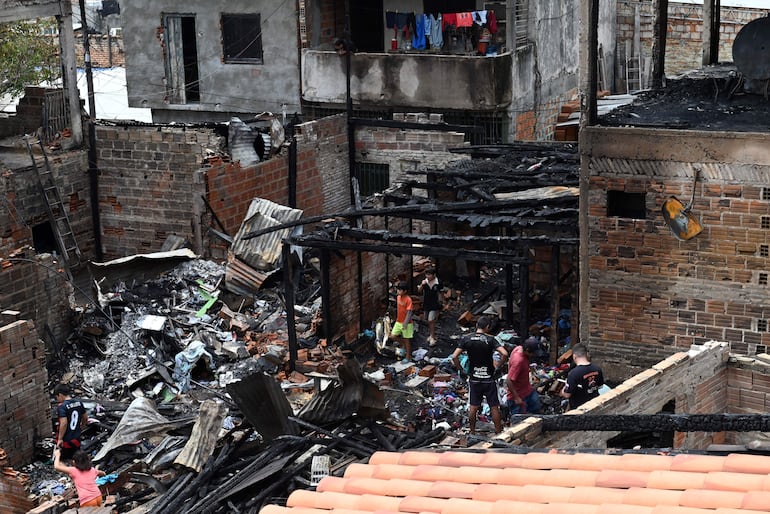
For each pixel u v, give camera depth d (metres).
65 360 19.41
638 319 16.83
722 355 13.69
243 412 15.16
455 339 21.28
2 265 18.56
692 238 16.11
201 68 32.66
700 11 35.69
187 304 21.64
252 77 32.19
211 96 32.81
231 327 21.02
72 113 26.44
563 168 22.55
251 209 23.56
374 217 22.19
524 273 18.25
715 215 15.87
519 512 7.25
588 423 10.18
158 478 15.27
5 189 23.20
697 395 13.35
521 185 21.52
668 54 36.19
